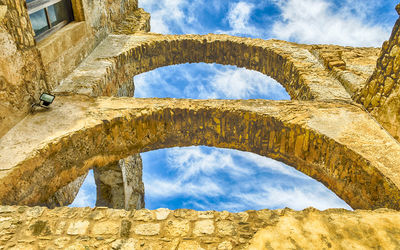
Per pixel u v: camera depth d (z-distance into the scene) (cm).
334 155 389
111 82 639
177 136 484
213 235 238
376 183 338
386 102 412
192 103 470
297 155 437
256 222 249
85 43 641
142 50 755
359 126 411
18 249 228
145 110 449
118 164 729
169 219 257
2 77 373
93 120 417
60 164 381
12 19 393
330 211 256
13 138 370
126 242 235
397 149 362
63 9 589
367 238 225
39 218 258
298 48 774
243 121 455
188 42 818
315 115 439
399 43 404
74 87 514
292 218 249
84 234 243
